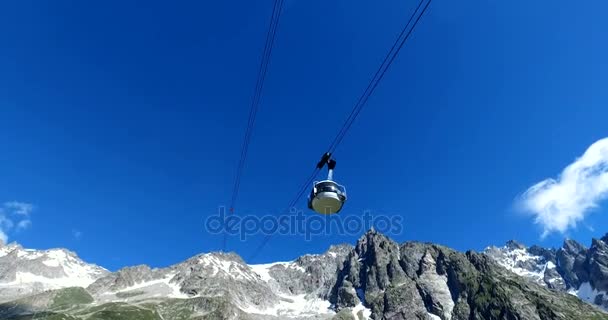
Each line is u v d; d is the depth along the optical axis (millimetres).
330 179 26328
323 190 25766
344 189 26484
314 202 26047
